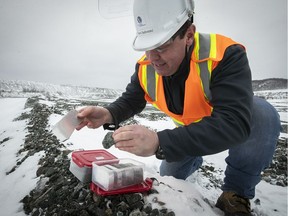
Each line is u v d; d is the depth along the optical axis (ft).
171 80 5.99
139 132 4.34
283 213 7.92
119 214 5.43
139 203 5.60
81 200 6.06
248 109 4.73
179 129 4.55
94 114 6.40
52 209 6.35
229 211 6.45
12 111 48.08
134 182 5.90
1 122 33.76
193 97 5.78
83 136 15.87
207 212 6.06
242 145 6.17
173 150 4.40
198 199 6.51
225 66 5.06
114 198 5.74
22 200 7.63
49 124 21.53
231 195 6.51
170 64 5.34
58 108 38.60
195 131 4.43
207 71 5.31
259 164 6.24
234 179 6.56
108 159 6.44
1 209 7.39
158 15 5.18
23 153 13.24
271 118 6.16
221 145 4.50
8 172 11.30
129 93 7.43
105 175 5.55
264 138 6.11
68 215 5.81
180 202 5.90
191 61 5.53
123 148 4.41
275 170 12.59
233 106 4.69
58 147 12.09
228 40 5.46
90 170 6.13
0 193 8.68
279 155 15.17
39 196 7.23
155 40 5.00
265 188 10.07
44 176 8.41
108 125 6.11
